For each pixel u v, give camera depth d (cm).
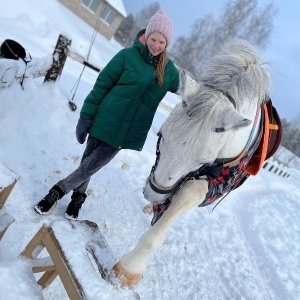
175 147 167
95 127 234
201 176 190
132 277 175
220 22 2633
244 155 207
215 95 169
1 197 182
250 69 182
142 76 221
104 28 2412
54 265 172
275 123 253
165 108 758
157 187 185
